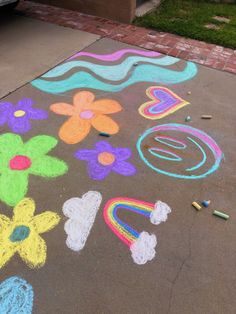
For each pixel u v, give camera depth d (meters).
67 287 1.39
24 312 1.31
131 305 1.35
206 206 1.74
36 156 1.96
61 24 3.41
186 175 1.90
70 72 2.71
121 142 2.09
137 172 1.90
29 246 1.52
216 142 2.14
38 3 3.81
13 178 1.82
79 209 1.68
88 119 2.25
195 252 1.54
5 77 2.59
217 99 2.53
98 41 3.17
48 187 1.78
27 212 1.66
